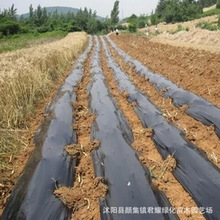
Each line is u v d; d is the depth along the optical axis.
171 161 3.89
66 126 5.26
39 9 70.44
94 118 5.68
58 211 3.10
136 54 15.30
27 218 3.01
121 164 3.86
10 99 5.81
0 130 4.68
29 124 5.76
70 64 12.87
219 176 3.48
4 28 41.41
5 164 4.12
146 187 3.35
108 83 9.26
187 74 8.43
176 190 3.44
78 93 8.14
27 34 43.06
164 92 7.19
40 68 9.03
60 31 47.03
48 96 7.73
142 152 4.39
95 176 3.75
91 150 4.42
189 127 5.12
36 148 4.41
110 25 63.81
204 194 3.26
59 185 3.53
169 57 11.91
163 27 39.03
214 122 5.01
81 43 21.92
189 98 6.17
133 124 5.54
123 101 7.08
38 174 3.69
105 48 23.31
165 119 5.37
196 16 44.34
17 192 3.39
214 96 6.23
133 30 43.78
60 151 4.30
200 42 16.61
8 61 8.55
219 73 7.57
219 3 49.88
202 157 3.90
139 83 8.72
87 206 3.21
